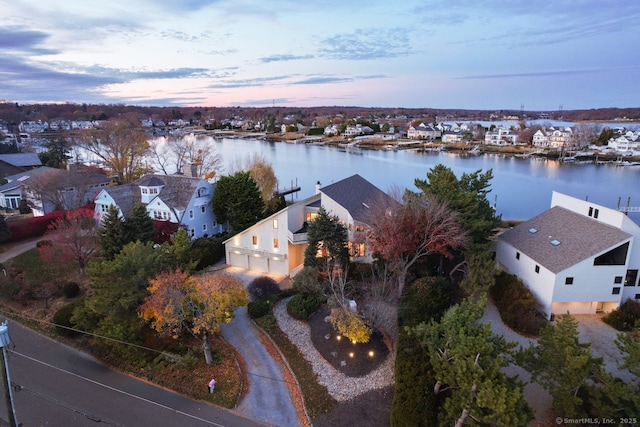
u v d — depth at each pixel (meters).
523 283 34.97
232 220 51.41
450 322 20.70
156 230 44.50
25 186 62.50
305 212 44.50
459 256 40.03
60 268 42.00
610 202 84.50
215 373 26.47
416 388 21.97
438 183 37.91
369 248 35.69
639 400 17.23
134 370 26.92
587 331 29.75
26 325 33.00
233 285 27.94
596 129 171.00
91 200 62.00
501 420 16.97
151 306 25.86
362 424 22.31
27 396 24.53
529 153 155.00
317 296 34.38
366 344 28.41
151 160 104.19
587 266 30.47
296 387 25.45
